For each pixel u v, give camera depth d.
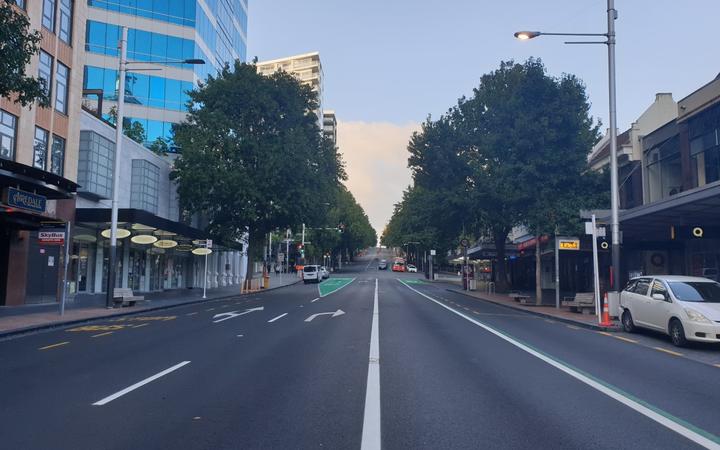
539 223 26.67
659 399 8.05
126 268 36.59
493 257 50.25
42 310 22.36
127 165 35.47
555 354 12.10
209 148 37.50
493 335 15.43
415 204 41.72
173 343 13.61
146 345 13.30
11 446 5.91
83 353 12.12
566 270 43.06
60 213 27.81
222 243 44.62
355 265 139.12
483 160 33.06
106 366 10.49
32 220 22.03
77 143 28.81
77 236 30.94
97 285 33.50
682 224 22.33
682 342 13.17
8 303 24.31
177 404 7.66
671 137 26.89
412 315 21.48
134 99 50.81
